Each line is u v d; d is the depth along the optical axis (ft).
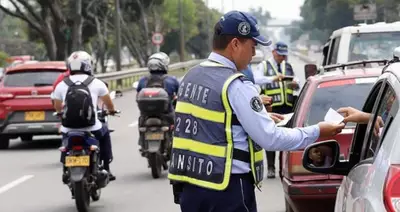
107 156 41.78
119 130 80.79
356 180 17.53
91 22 222.28
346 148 28.84
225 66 19.57
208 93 19.27
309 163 19.56
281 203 40.50
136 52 273.54
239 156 19.17
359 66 40.06
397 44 52.95
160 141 49.80
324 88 33.04
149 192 45.62
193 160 19.42
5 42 338.95
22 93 65.57
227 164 19.10
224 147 19.13
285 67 49.67
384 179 14.34
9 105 65.51
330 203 29.66
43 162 59.77
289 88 48.44
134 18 262.88
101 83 40.04
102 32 230.27
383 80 18.57
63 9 183.52
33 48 341.21
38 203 43.50
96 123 39.55
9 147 70.38
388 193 13.89
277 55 49.55
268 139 18.99
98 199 43.45
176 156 19.86
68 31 171.01
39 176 52.95
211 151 19.21
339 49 53.16
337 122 19.58
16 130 65.57
